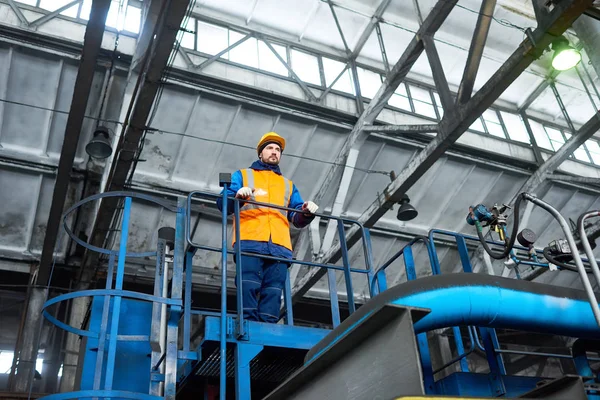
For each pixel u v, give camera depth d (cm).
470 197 1736
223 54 1483
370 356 192
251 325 404
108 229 1314
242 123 1423
